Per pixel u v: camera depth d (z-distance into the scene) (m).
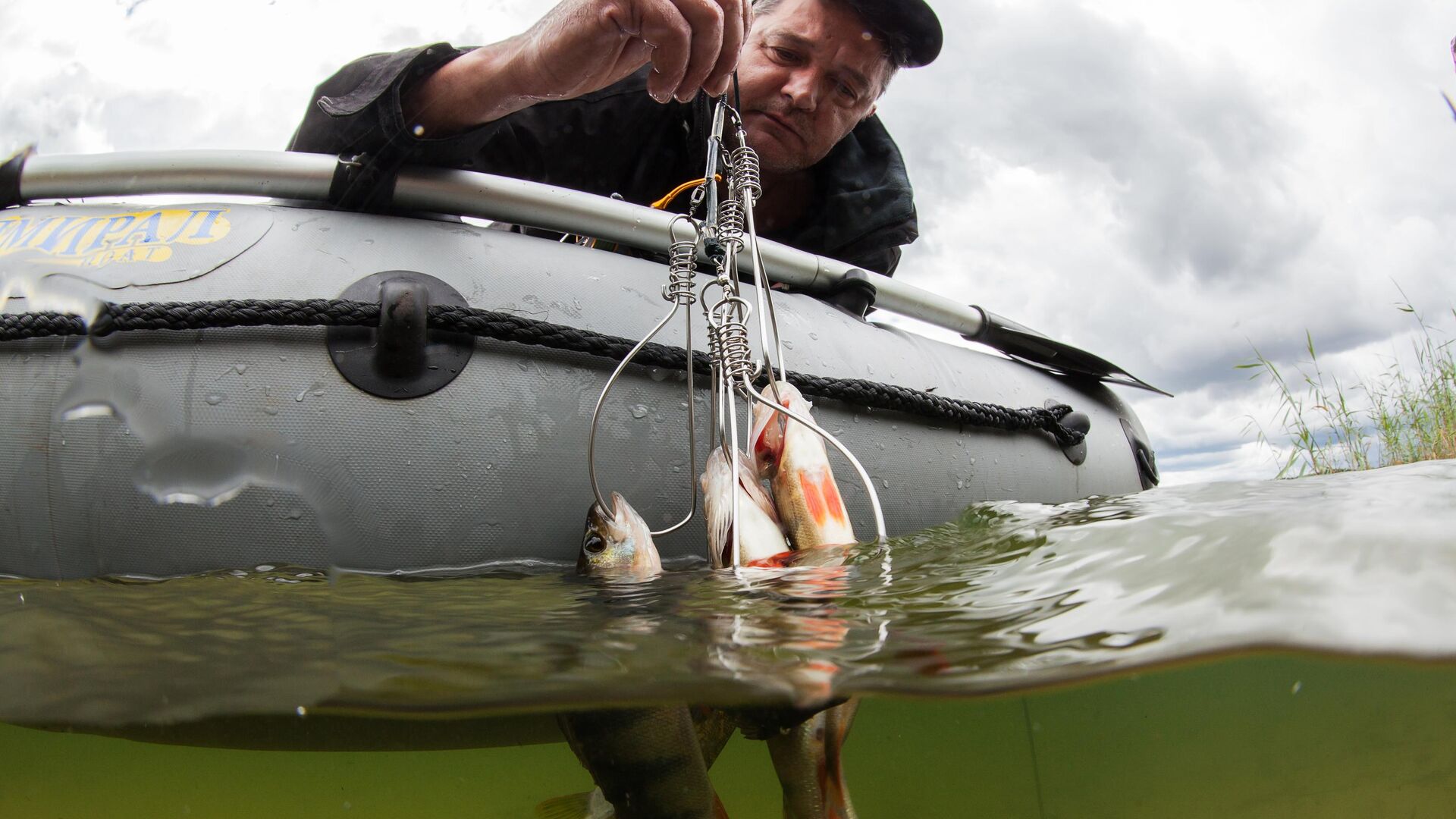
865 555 1.30
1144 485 2.70
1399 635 0.76
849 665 0.82
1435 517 1.00
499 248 1.62
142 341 1.38
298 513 1.35
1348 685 1.54
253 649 0.95
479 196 1.65
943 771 2.08
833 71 2.39
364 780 1.74
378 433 1.39
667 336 1.65
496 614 1.07
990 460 2.05
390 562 1.37
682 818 0.94
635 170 2.34
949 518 1.90
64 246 1.50
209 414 1.36
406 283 1.42
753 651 0.87
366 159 1.57
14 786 1.59
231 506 1.35
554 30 1.49
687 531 1.56
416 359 1.41
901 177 2.65
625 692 0.84
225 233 1.52
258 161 1.58
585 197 1.73
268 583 1.26
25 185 1.65
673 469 1.57
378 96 1.52
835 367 1.83
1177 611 0.85
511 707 0.86
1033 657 0.80
